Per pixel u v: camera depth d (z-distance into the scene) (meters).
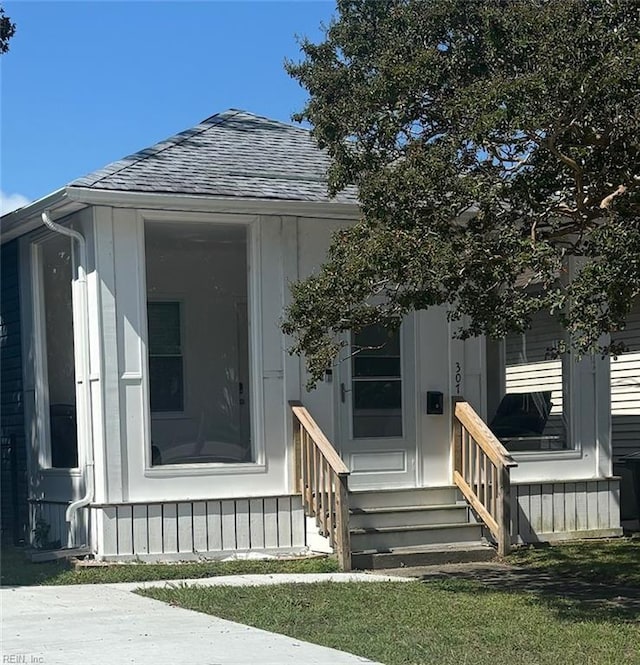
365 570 10.84
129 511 10.89
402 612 8.31
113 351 11.01
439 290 8.66
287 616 8.09
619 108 7.95
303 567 10.73
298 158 12.71
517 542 12.54
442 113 8.92
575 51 7.74
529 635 7.50
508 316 8.45
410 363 12.39
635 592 9.44
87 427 11.10
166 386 11.39
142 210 11.16
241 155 12.39
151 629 7.65
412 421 12.34
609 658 6.84
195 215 11.41
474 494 12.04
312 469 11.42
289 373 11.79
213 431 11.59
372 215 8.60
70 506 10.91
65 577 10.12
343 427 12.02
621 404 16.86
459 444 12.38
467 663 6.69
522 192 8.54
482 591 9.40
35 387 12.62
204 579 10.05
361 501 11.84
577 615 8.26
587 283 7.43
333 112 9.39
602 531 12.95
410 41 9.16
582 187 8.60
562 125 8.00
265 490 11.58
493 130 8.01
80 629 7.64
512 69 8.41
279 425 11.72
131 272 11.15
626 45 7.59
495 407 12.80
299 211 11.59
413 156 8.52
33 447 12.71
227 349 11.74
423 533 11.65
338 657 6.78
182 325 11.52
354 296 8.95
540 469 12.86
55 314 12.34
